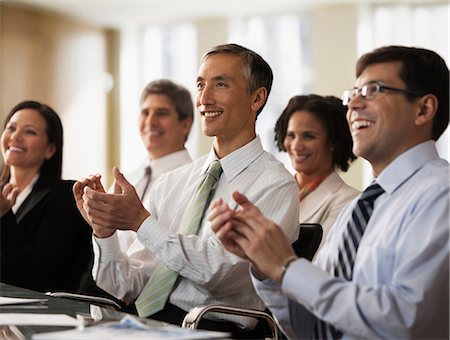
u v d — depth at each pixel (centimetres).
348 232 197
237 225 182
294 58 887
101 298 268
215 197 274
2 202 345
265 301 198
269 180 267
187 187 292
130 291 279
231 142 277
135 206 255
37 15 918
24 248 347
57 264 356
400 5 836
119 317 188
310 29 880
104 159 989
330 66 859
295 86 886
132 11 916
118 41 992
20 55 903
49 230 357
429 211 176
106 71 991
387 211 190
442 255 171
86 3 887
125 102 990
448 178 181
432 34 829
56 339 153
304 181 362
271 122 893
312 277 175
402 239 178
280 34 895
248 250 181
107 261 275
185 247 254
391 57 193
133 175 412
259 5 870
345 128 356
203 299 262
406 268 171
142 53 984
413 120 192
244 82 275
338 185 357
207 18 935
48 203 362
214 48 281
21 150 376
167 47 966
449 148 780
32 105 384
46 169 384
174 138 412
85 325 176
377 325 170
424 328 169
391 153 195
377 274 181
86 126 970
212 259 253
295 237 265
